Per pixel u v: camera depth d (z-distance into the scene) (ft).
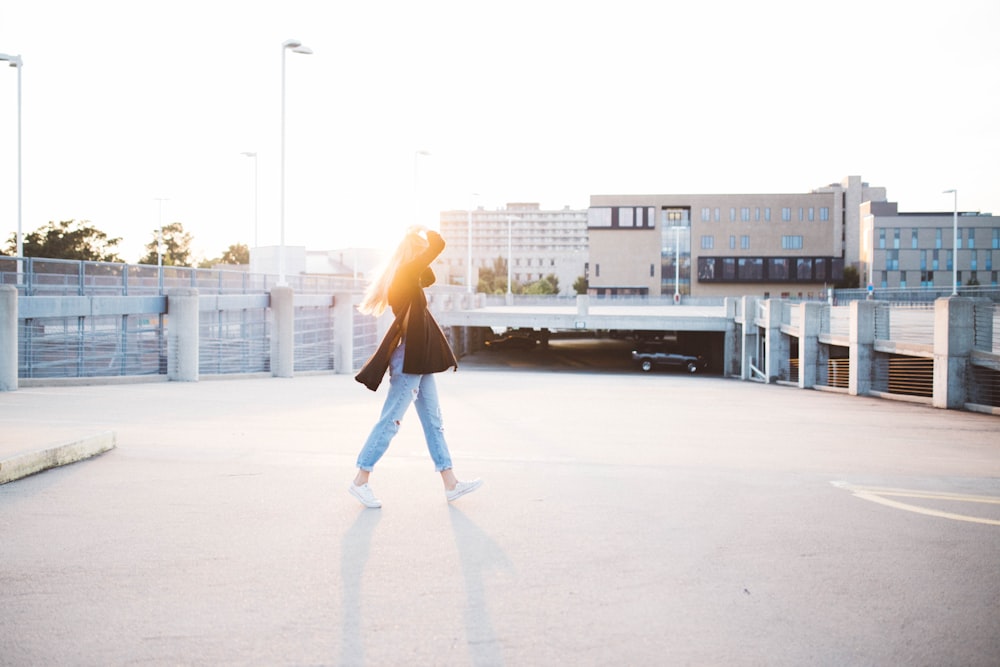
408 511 15.72
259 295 90.84
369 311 16.10
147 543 13.43
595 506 16.31
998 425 38.17
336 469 19.79
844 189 385.29
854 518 15.56
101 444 21.49
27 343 66.64
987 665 9.13
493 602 10.95
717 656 9.32
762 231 357.20
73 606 10.68
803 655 9.37
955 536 14.35
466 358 168.96
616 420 35.70
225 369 86.28
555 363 159.63
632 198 359.46
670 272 359.66
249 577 11.84
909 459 24.26
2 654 9.21
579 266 630.33
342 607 10.73
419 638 9.77
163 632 9.89
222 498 16.60
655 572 12.24
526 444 25.88
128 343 76.43
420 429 28.84
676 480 19.12
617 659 9.22
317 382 66.64
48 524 14.47
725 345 123.44
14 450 18.53
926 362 60.49
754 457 23.76
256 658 9.20
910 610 10.78
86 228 212.84
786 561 12.83
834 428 34.60
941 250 383.04
